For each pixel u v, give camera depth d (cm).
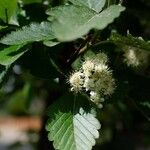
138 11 61
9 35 41
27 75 80
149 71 60
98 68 45
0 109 181
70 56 50
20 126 132
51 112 47
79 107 47
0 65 44
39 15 51
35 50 47
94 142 46
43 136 77
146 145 83
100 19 36
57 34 31
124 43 44
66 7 38
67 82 47
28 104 89
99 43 46
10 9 45
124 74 50
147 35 62
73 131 46
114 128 83
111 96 48
